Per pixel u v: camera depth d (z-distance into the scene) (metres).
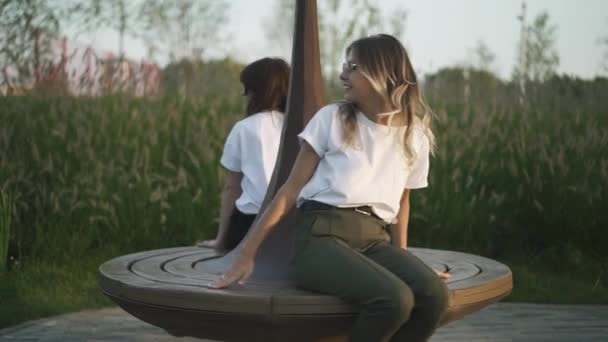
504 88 8.09
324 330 2.41
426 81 8.16
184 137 6.66
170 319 2.48
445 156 6.27
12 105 6.25
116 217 5.70
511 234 6.21
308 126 2.58
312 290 2.46
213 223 6.04
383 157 2.58
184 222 5.96
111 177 5.90
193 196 6.31
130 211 5.84
